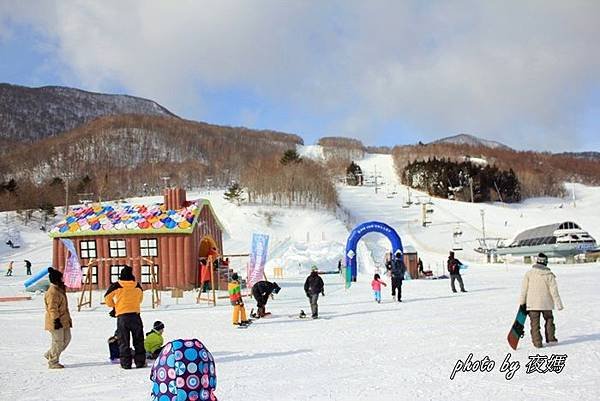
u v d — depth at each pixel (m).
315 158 177.62
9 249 61.50
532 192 125.00
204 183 124.88
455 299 19.59
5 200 87.25
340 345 11.55
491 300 18.47
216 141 181.00
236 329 14.85
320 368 9.31
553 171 160.62
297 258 47.00
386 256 44.34
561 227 52.00
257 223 70.38
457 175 113.12
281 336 13.29
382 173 151.75
